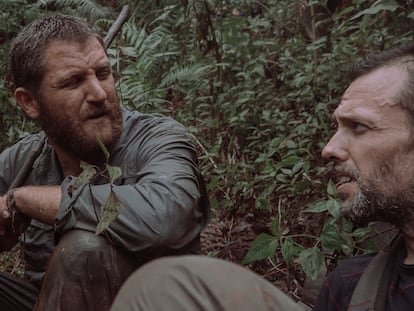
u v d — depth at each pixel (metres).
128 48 3.98
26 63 2.23
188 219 2.10
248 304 0.90
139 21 4.98
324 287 1.80
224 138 3.97
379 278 1.63
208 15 4.21
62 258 2.01
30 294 2.51
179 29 4.70
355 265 1.76
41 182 2.43
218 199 3.53
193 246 2.21
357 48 3.87
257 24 4.61
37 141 2.53
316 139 3.52
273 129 3.79
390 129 1.55
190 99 4.22
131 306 0.90
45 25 2.23
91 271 2.00
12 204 2.22
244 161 3.78
